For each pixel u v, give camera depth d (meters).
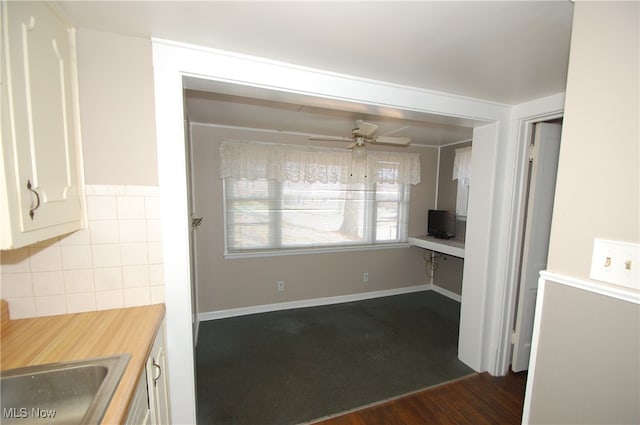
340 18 1.05
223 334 2.85
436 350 2.59
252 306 3.36
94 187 1.24
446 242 3.51
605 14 0.80
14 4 0.79
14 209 0.78
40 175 0.91
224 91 1.47
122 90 1.22
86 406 0.93
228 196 3.13
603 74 0.80
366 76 1.58
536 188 2.10
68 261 1.25
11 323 1.19
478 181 2.19
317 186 3.52
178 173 1.32
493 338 2.22
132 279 1.32
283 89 1.44
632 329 0.77
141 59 1.23
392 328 3.03
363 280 3.88
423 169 4.09
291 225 3.44
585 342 0.87
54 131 1.00
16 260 1.20
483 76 1.55
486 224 2.13
